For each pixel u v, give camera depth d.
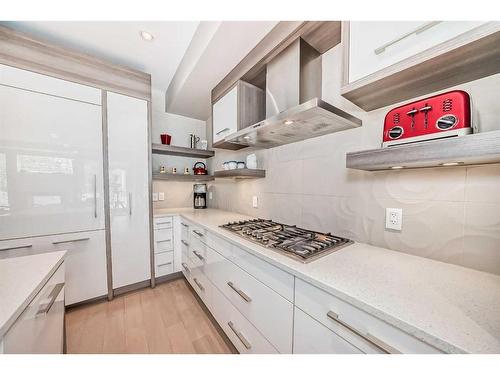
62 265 0.94
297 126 1.15
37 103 1.47
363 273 0.73
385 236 1.01
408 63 0.69
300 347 0.77
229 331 1.25
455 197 0.80
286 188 1.58
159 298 1.90
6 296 0.62
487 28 0.54
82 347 1.32
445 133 0.67
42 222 1.51
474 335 0.44
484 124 0.74
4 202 1.39
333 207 1.25
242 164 1.92
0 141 1.37
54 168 1.55
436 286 0.65
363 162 0.81
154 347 1.32
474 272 0.74
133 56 1.87
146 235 2.03
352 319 0.61
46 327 0.78
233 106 1.64
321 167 1.32
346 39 0.87
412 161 0.67
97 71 1.71
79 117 1.63
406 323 0.48
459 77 0.75
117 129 1.82
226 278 1.29
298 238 1.15
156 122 2.61
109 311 1.69
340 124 1.10
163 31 1.56
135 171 1.93
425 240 0.88
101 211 1.76
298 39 1.17
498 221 0.71
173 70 2.12
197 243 1.77
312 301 0.72
